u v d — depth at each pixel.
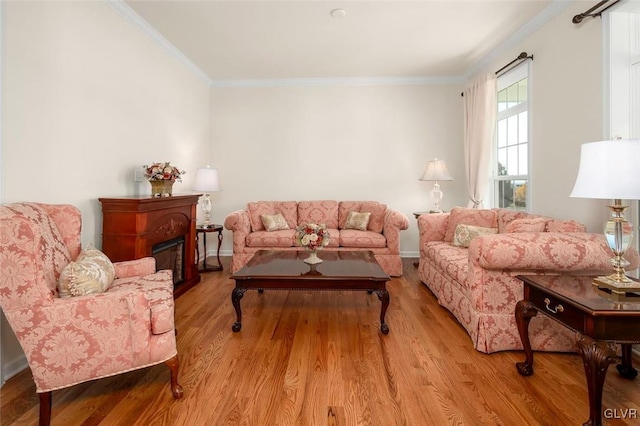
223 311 2.73
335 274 2.35
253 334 2.29
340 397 1.59
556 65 2.78
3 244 1.32
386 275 2.33
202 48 3.71
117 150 2.79
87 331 1.43
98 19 2.54
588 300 1.37
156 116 3.41
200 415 1.46
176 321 2.52
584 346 1.30
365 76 4.67
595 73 2.38
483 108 3.79
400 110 4.79
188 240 3.38
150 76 3.29
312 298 3.08
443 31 3.29
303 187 4.89
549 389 1.65
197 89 4.43
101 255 1.91
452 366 1.88
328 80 4.77
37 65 2.00
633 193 1.32
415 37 3.42
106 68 2.64
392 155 4.82
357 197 4.86
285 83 4.81
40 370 1.36
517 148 3.54
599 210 2.38
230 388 1.66
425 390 1.64
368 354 2.01
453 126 4.75
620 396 1.60
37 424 1.42
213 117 4.86
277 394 1.61
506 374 1.79
